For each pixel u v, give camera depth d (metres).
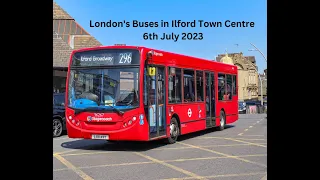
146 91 10.38
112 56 10.41
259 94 88.31
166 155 9.84
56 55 22.47
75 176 7.32
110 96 10.27
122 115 10.05
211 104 15.37
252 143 12.21
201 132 16.03
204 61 14.76
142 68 10.20
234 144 11.98
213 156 9.67
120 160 9.09
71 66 10.81
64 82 23.00
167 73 11.70
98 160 9.08
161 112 11.30
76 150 10.73
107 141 12.82
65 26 27.58
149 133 10.45
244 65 83.88
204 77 14.70
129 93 10.15
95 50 10.60
